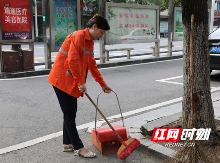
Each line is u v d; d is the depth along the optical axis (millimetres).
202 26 2947
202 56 2988
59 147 3383
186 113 3146
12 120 4391
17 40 8734
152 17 12414
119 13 11172
